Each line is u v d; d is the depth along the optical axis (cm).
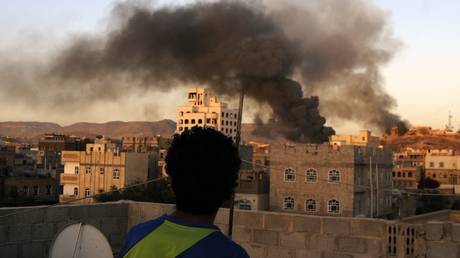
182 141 239
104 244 700
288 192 5834
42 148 14338
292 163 5825
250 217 900
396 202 6334
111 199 5122
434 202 7012
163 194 4981
